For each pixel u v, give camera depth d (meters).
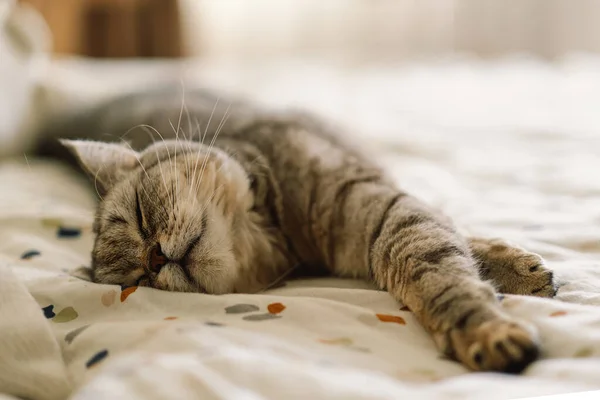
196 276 0.56
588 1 1.81
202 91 0.96
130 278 0.56
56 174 0.86
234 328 0.44
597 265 0.52
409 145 0.89
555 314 0.44
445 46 1.81
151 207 0.57
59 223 0.67
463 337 0.43
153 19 1.59
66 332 0.46
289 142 0.65
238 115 0.77
